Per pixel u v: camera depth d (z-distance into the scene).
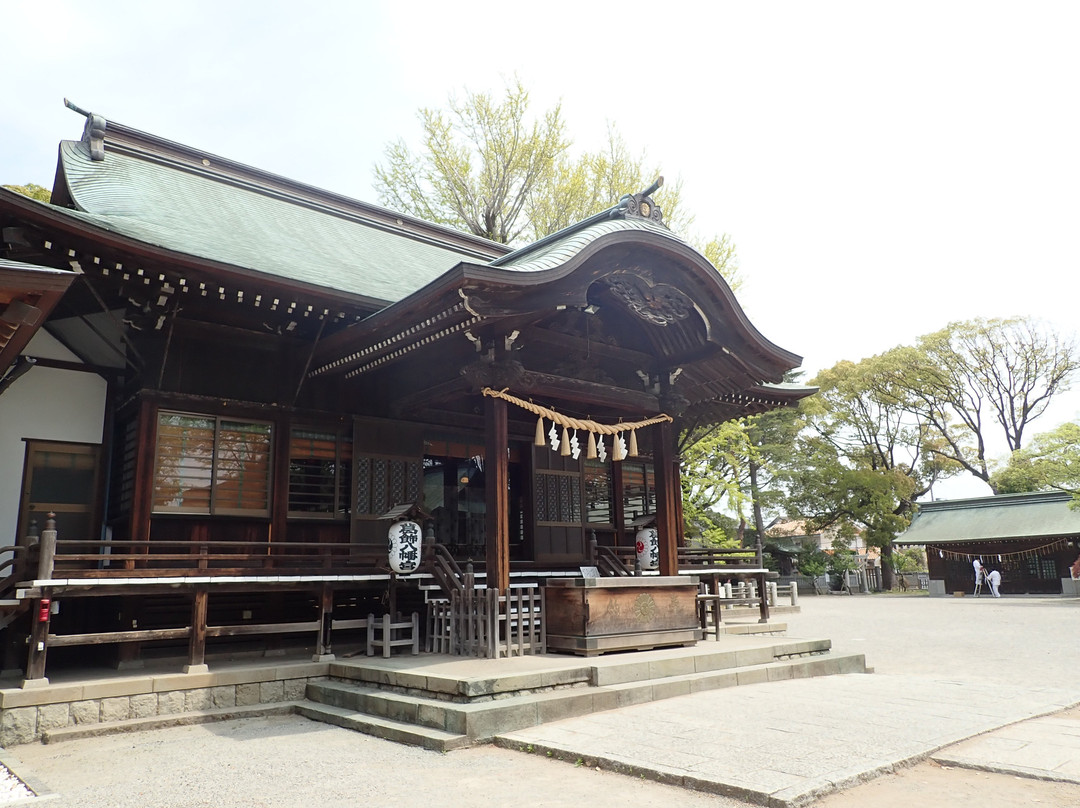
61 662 9.69
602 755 5.76
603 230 9.69
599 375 11.34
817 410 41.16
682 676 8.61
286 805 5.05
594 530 14.03
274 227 13.61
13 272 6.25
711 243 25.59
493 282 8.41
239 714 8.26
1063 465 27.41
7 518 9.83
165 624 9.66
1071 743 5.87
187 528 10.16
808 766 5.22
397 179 25.17
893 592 44.09
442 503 14.74
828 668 10.26
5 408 10.05
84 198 11.04
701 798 4.87
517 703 6.94
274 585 9.13
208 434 10.41
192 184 13.98
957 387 42.28
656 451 11.78
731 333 11.27
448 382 10.41
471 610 9.20
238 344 10.78
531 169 24.67
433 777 5.60
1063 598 30.33
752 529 45.66
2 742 7.04
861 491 40.88
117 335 10.02
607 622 9.26
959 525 38.12
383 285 12.16
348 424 11.62
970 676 10.52
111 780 5.84
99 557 8.04
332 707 8.28
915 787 4.95
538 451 13.50
